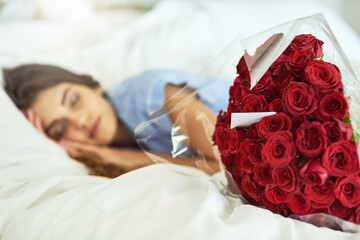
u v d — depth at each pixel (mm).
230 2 1982
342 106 659
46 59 1562
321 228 670
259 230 640
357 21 2205
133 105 1427
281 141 655
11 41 1624
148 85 1423
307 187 654
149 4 1978
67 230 704
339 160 637
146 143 852
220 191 803
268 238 635
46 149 1197
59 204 759
